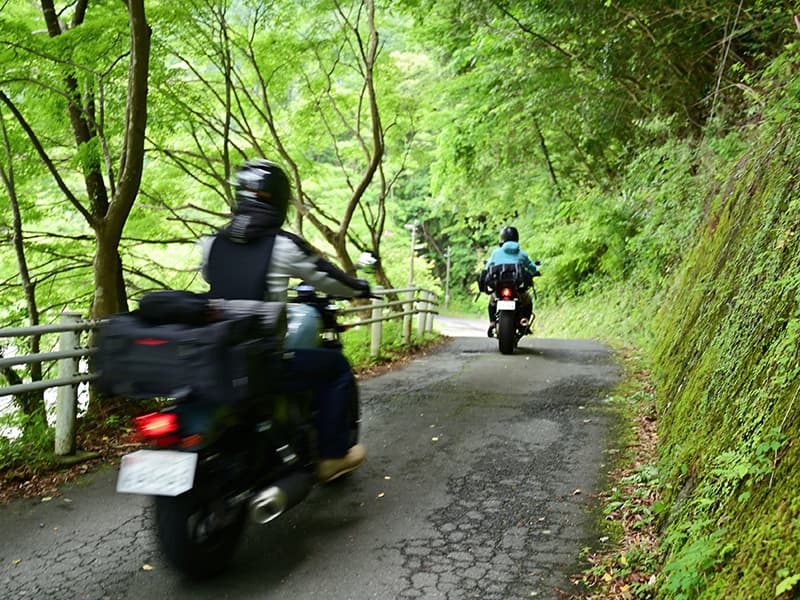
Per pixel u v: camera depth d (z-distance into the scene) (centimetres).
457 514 429
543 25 1122
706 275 648
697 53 1055
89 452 540
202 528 342
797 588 207
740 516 276
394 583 346
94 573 361
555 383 827
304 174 1490
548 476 494
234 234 368
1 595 341
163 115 936
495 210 2252
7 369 807
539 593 334
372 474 507
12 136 823
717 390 402
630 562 354
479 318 4284
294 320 404
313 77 1379
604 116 1347
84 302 978
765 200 494
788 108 548
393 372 934
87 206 1022
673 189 1112
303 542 394
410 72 1652
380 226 1639
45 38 744
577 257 1875
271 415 362
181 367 306
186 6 982
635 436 579
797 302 337
